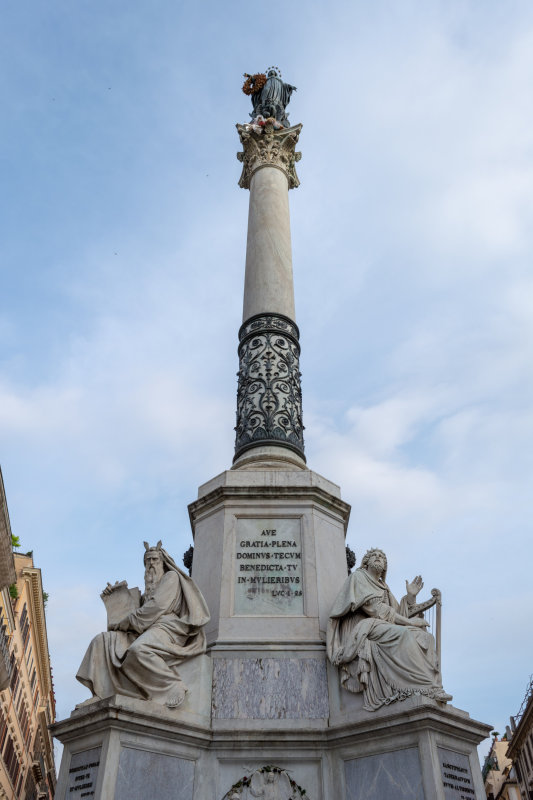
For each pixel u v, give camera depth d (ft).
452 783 21.09
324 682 25.11
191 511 31.73
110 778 20.52
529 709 122.62
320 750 23.48
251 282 39.91
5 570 79.71
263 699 24.70
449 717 22.07
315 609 27.22
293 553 28.81
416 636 23.95
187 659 24.81
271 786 22.82
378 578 27.35
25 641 118.83
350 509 31.86
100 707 21.53
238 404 36.01
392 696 22.66
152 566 26.55
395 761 21.72
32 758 141.28
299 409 35.76
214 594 27.99
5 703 106.93
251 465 32.58
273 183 43.75
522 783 137.39
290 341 37.52
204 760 23.27
